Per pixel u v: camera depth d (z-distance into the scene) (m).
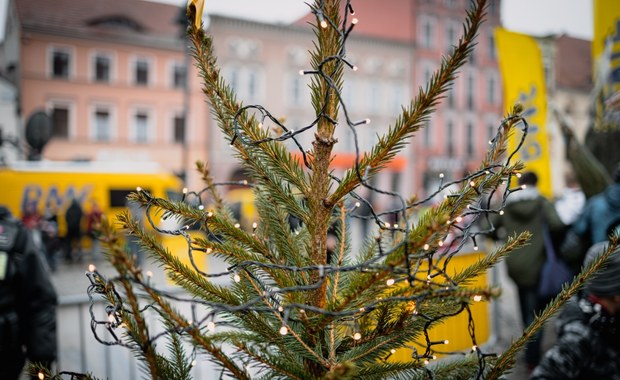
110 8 31.75
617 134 4.96
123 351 4.50
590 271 1.28
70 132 30.69
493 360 1.29
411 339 1.22
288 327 1.10
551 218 4.12
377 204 18.86
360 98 35.94
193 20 1.17
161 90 32.12
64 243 12.81
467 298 0.85
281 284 1.20
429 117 1.09
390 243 1.47
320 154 1.19
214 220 1.21
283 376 1.19
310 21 1.21
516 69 4.62
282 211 1.33
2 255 2.49
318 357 1.16
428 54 38.41
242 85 32.69
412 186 38.34
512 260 4.12
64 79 30.41
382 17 37.81
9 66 31.16
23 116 29.72
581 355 1.77
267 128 1.26
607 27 4.89
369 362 1.22
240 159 1.25
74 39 30.45
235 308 0.91
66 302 3.57
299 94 33.97
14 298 2.56
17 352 2.58
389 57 36.97
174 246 5.75
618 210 3.76
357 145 0.96
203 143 32.09
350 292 1.08
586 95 34.91
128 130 31.69
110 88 31.22
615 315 1.73
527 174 4.21
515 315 5.50
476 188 1.21
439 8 38.97
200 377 3.42
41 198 13.37
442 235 1.12
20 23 29.33
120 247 0.82
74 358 4.30
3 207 2.63
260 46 32.91
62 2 31.00
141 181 14.37
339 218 1.43
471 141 41.03
